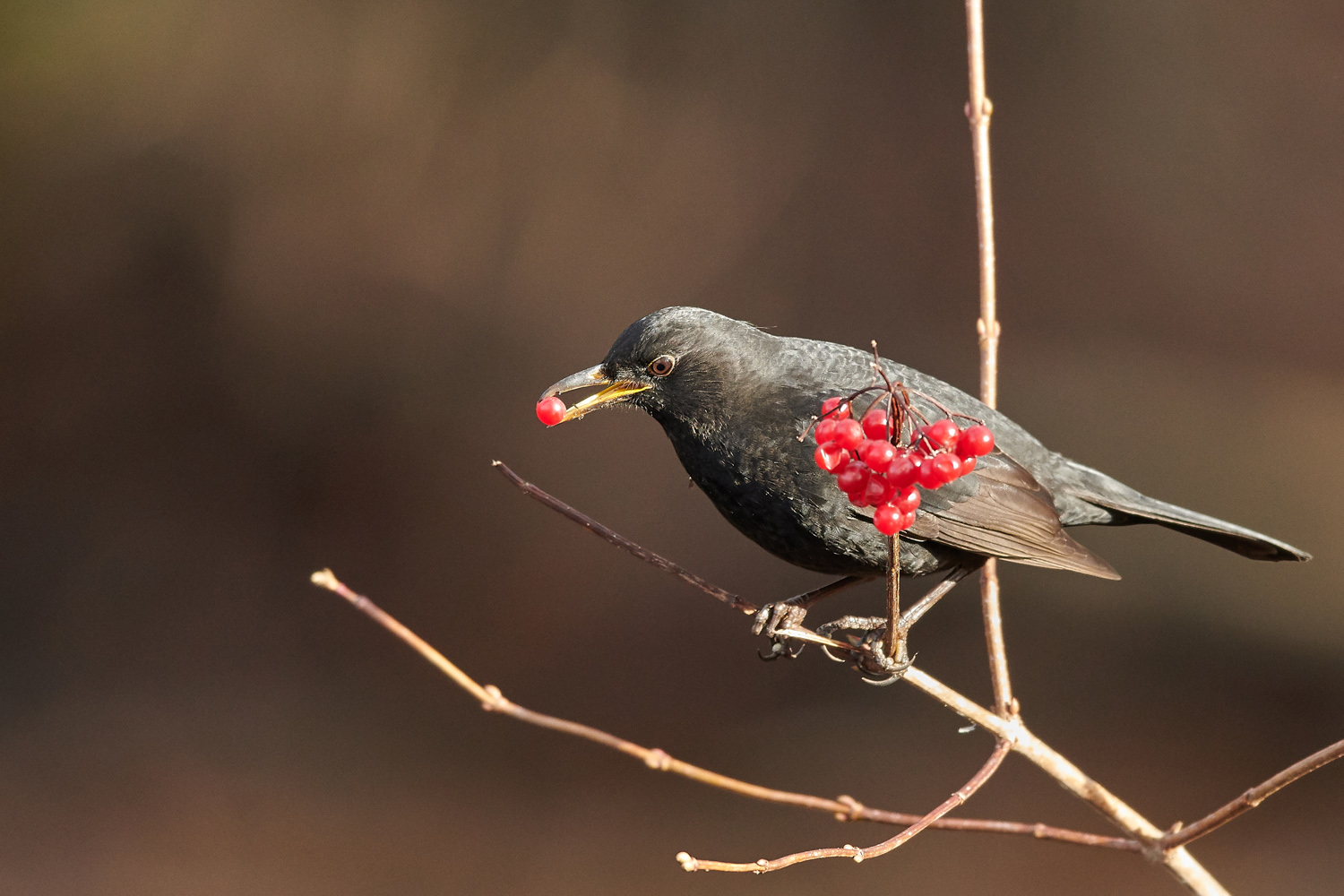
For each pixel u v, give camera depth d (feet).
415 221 51.98
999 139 53.57
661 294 52.85
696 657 50.85
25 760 46.52
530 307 52.65
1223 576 49.52
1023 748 16.55
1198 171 52.01
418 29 51.26
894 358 52.90
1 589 52.54
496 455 52.95
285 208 51.67
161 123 50.70
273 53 50.70
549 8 51.96
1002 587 51.83
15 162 50.16
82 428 54.08
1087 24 52.70
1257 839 41.93
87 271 52.26
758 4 53.47
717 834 43.75
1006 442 21.15
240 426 54.13
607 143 52.54
